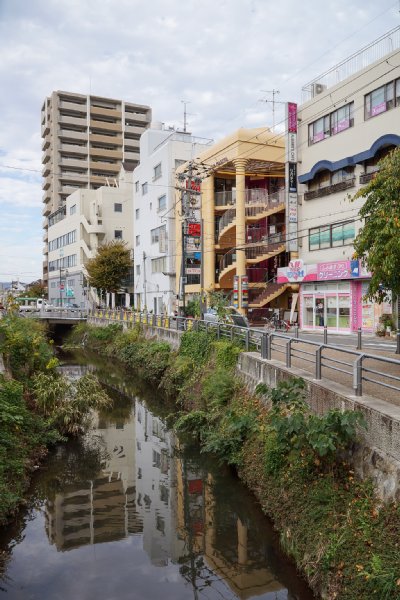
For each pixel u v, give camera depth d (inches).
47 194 3102.9
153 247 1642.5
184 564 296.2
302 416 291.9
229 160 1200.8
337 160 911.0
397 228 328.2
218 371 565.3
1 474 371.6
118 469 460.4
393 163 352.5
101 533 339.3
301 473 295.4
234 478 402.9
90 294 2128.4
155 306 1621.6
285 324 1025.5
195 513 357.4
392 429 233.0
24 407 506.9
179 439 543.2
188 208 973.2
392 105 786.2
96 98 2933.1
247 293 1105.4
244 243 1173.7
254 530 329.4
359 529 226.8
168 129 1819.6
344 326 912.9
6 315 1027.3
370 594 194.4
